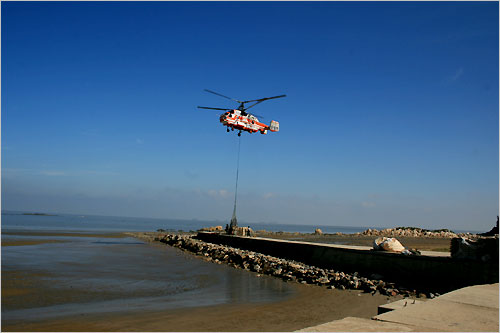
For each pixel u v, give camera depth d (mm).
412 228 75875
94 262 21766
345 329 5086
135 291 14273
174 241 37781
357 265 18656
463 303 7258
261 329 9375
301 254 23328
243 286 15766
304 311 11445
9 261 20469
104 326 9375
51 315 10438
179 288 15141
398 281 15984
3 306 11297
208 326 9555
